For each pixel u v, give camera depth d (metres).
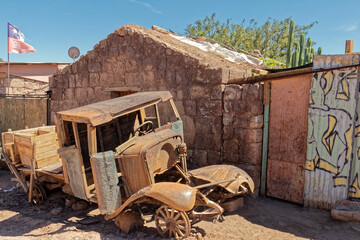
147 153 4.27
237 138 6.22
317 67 5.20
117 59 7.91
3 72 13.78
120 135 5.94
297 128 5.58
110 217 4.43
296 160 5.62
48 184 5.93
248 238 4.36
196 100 6.78
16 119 9.41
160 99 5.39
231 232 4.55
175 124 5.52
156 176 5.25
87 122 4.27
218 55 9.75
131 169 4.46
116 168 4.83
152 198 4.37
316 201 5.36
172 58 7.07
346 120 4.98
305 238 4.38
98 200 4.31
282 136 5.80
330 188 5.19
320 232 4.55
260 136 6.10
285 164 5.79
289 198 5.76
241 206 5.54
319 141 5.26
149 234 4.43
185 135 6.96
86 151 5.54
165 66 7.18
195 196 4.03
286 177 5.78
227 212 5.32
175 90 7.07
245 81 6.26
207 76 6.57
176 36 10.74
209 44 10.90
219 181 4.72
